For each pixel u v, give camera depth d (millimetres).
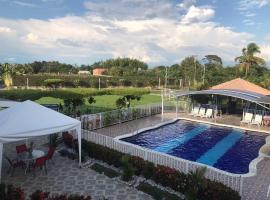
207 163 16344
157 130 23453
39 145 17062
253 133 23375
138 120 26266
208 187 10555
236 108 32844
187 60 81250
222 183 10836
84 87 61844
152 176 12336
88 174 13055
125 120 25359
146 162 12727
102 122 22734
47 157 13398
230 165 15992
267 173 13727
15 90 45562
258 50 61000
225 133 23250
